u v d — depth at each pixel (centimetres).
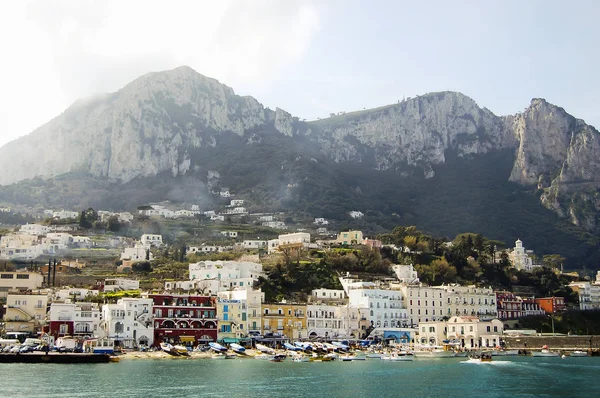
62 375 19050
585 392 18100
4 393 15788
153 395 16012
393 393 17425
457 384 19350
